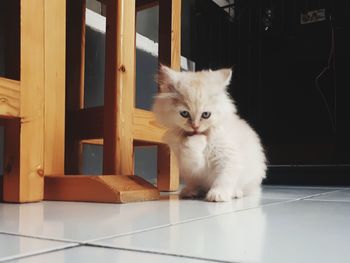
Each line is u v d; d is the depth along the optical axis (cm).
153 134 51
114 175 40
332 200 40
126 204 36
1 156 51
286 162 77
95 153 66
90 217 27
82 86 59
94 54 65
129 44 43
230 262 15
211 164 43
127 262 15
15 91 36
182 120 42
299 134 78
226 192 40
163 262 15
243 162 44
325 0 74
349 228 23
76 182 38
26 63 37
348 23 73
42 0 39
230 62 83
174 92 43
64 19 41
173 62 56
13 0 37
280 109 79
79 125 53
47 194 40
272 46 79
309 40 76
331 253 16
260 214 29
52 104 40
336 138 74
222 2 92
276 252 16
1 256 15
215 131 42
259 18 80
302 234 21
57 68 40
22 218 26
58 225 23
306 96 77
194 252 16
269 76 80
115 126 42
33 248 17
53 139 40
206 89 42
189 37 91
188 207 34
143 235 20
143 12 79
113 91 42
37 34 38
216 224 24
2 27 51
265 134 80
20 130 36
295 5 77
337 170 73
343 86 74
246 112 81
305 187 64
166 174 57
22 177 36
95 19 65
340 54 74
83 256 15
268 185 70
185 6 90
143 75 74
